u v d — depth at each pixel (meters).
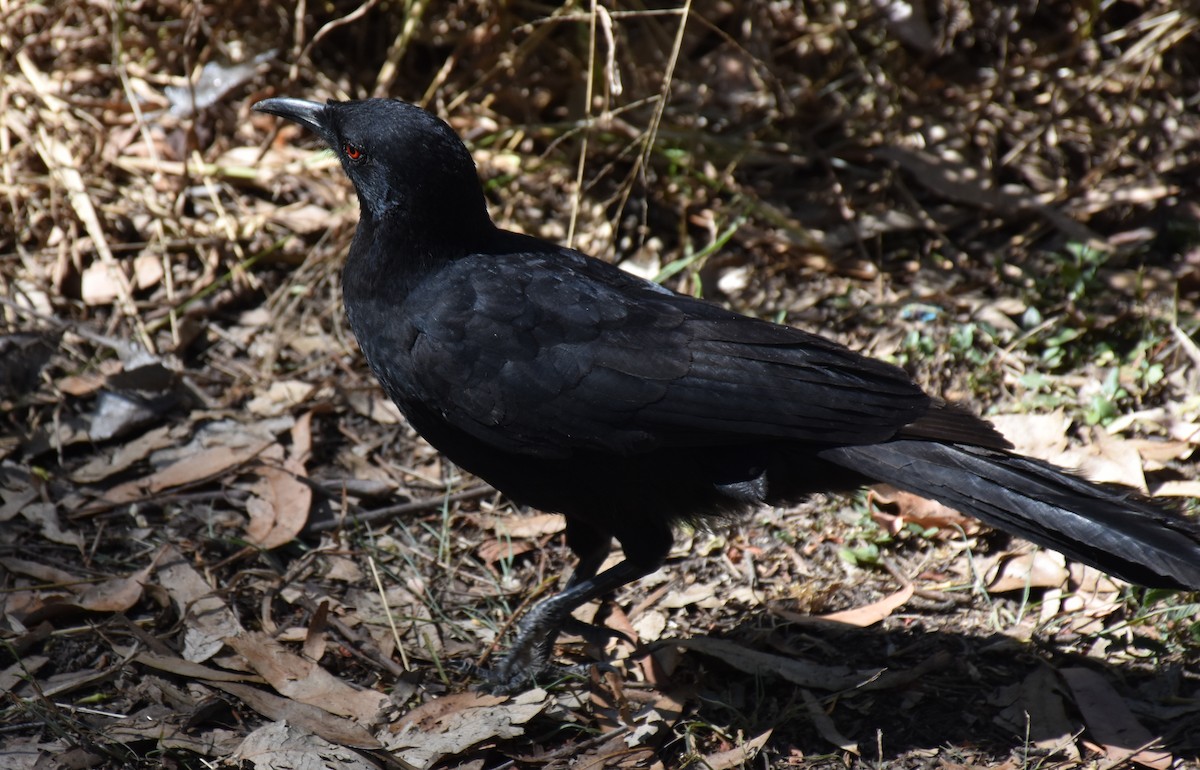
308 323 10.05
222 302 10.10
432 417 7.30
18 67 11.28
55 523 8.29
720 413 6.80
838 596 8.12
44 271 10.16
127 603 7.66
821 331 10.18
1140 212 11.18
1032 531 6.44
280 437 9.14
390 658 7.54
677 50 9.88
